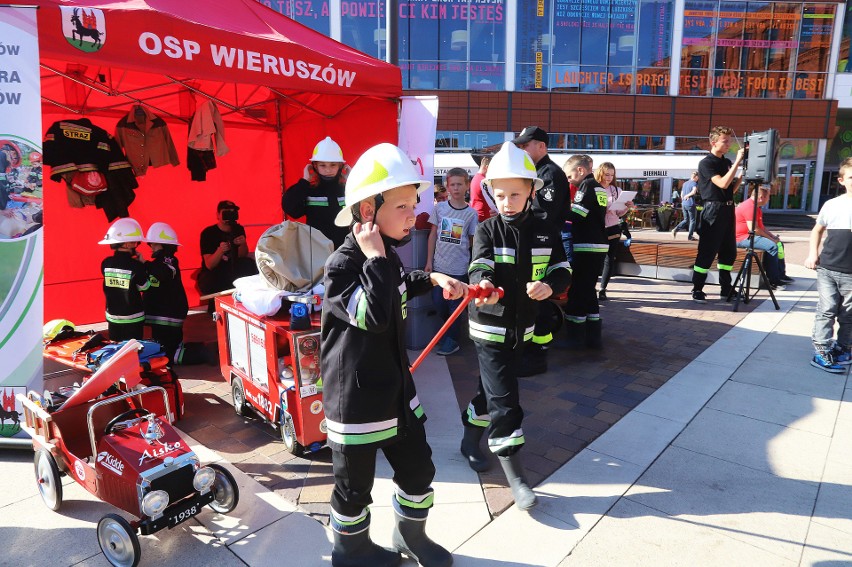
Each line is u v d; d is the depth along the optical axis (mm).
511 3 22328
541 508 2863
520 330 2807
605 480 3125
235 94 6738
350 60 4816
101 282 6551
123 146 5598
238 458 3418
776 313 6840
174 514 2490
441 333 2428
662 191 22188
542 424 3848
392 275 1979
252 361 3721
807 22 24203
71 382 4105
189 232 7281
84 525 2779
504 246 2795
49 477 2842
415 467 2299
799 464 3281
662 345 5629
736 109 24609
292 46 4223
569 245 6059
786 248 14023
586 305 5414
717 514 2797
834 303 4758
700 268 7477
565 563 2439
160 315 4980
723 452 3432
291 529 2705
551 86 23344
